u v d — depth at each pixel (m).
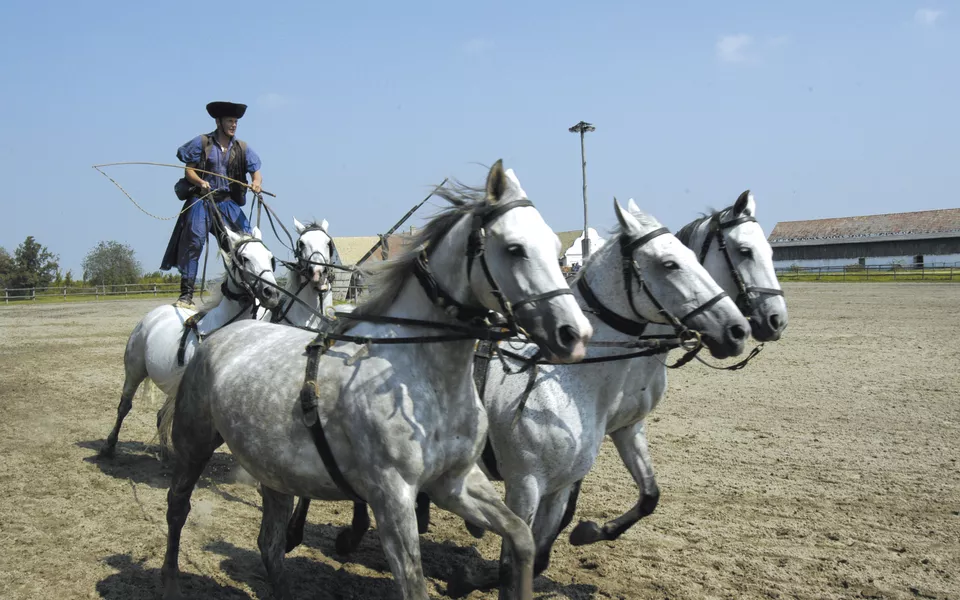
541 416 4.60
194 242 8.81
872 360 15.43
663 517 6.87
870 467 8.29
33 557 5.67
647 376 5.06
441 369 3.94
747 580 5.54
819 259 75.12
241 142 9.25
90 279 63.41
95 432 10.14
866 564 5.78
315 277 7.66
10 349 19.45
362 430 3.87
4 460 8.47
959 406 11.18
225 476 8.30
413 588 3.75
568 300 3.65
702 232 5.88
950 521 6.65
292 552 6.07
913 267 49.41
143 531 6.34
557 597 5.31
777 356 16.28
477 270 3.79
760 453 8.95
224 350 4.77
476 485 4.12
